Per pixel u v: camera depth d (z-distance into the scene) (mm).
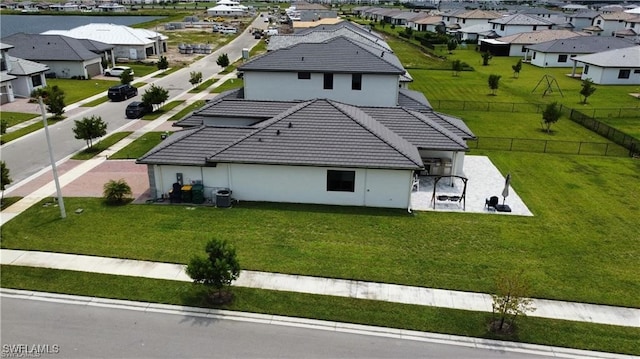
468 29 113250
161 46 86812
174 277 18094
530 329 15680
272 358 14078
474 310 16578
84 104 49031
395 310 16469
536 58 81625
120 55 77188
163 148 25281
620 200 26859
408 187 24391
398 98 37562
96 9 190375
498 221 23672
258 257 19516
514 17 106125
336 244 20781
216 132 26453
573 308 16844
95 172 29859
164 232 21578
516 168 32031
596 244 21547
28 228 21859
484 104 52156
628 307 17000
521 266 19438
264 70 36406
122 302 16578
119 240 20781
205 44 95688
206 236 21234
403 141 26984
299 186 24828
